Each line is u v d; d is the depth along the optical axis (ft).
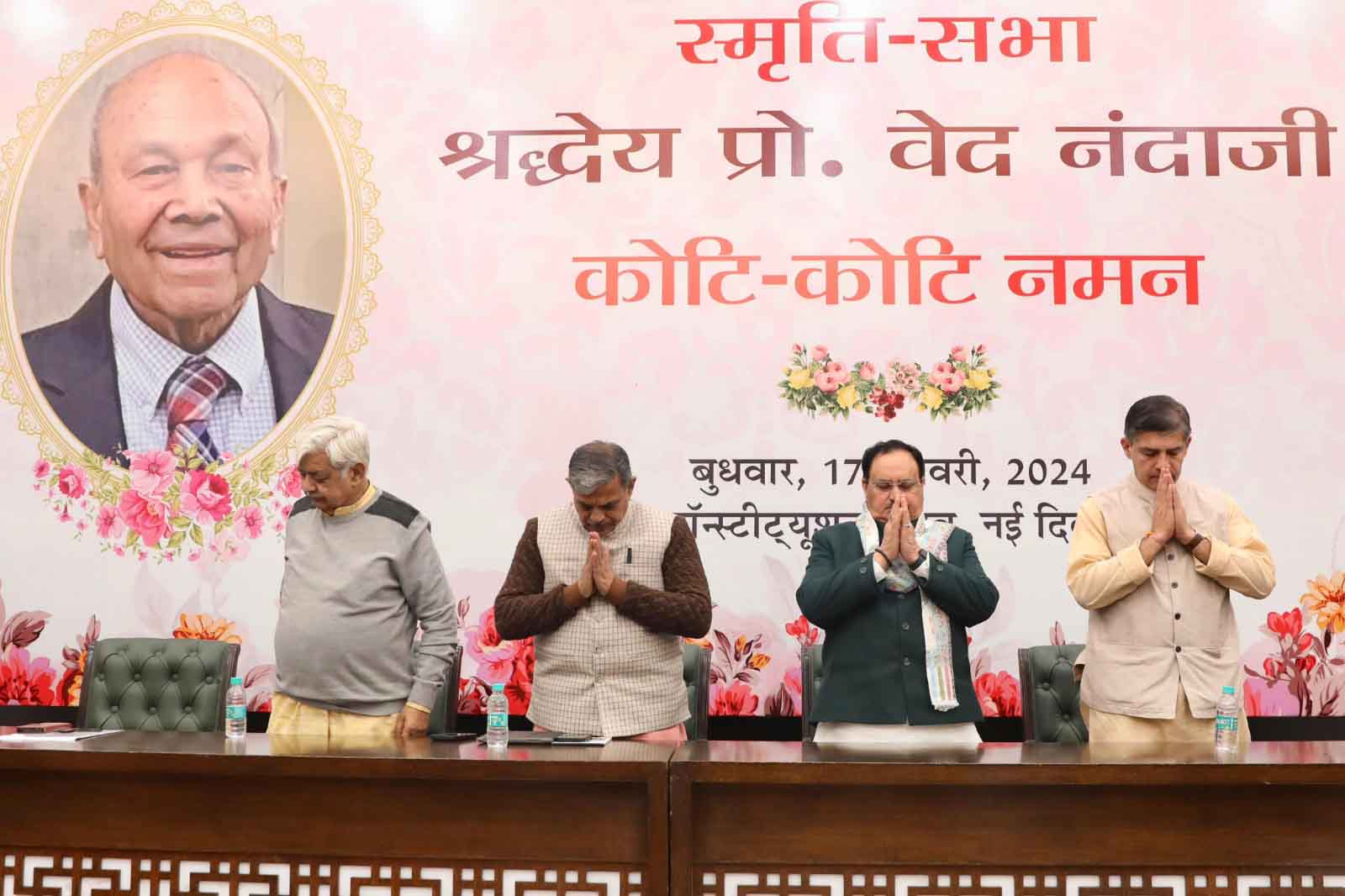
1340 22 13.62
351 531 9.78
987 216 13.60
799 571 13.30
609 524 9.59
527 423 13.58
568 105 13.92
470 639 13.34
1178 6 13.73
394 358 13.71
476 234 13.82
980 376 13.42
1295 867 7.61
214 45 14.10
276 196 13.96
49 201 14.02
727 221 13.73
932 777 7.55
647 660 9.48
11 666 13.46
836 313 13.56
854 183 13.70
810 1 13.93
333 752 8.08
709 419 13.50
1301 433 13.21
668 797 7.64
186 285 13.87
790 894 7.70
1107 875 7.64
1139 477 9.70
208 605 13.50
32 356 13.88
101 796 8.13
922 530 9.62
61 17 14.17
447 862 7.85
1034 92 13.71
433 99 13.97
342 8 14.06
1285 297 13.37
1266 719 12.87
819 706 9.41
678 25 13.96
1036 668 11.51
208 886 7.99
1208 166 13.55
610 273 13.73
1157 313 13.41
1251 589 9.38
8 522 13.66
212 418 13.74
